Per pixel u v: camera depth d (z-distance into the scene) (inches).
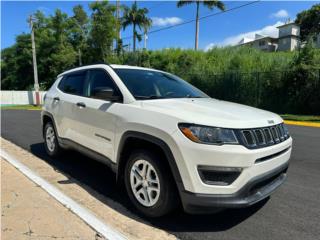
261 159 121.6
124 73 169.8
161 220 133.6
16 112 747.4
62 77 231.0
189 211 119.6
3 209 136.5
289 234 124.3
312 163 237.5
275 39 2290.8
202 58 992.9
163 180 126.0
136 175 139.3
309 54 677.9
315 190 176.6
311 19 1657.2
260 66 771.4
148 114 133.1
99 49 1459.2
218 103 157.3
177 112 127.0
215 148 113.0
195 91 189.6
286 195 167.8
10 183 170.6
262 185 128.6
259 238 120.7
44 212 134.6
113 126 150.8
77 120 186.5
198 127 116.8
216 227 129.0
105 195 161.8
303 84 661.3
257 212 144.7
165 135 122.1
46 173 197.3
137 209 142.6
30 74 1737.2
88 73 192.2
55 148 229.5
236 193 114.7
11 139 319.9
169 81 185.0
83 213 135.2
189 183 116.3
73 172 201.2
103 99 162.9
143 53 1192.2
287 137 146.6
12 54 1835.6
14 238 112.3
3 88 1882.4
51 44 1651.1
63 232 117.8
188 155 115.6
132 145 145.9
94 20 1355.8
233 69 816.9
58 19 1635.1
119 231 122.3
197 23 1328.7
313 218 139.3
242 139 116.7
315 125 492.1
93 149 171.5
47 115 232.4
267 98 719.1
